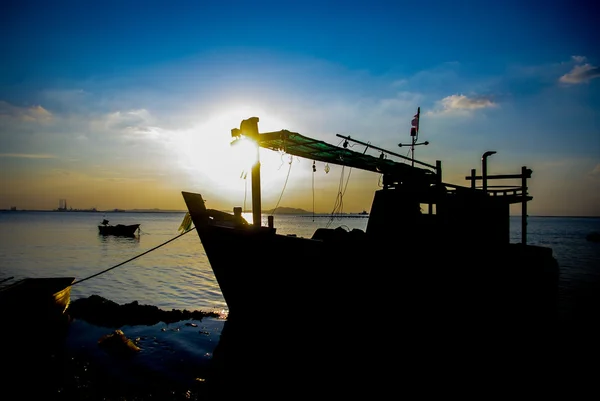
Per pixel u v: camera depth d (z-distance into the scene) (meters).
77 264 36.28
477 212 14.91
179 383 10.98
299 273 11.60
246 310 13.58
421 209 15.09
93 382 10.81
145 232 95.25
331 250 11.14
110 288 25.39
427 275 12.18
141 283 27.38
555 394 10.98
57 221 160.62
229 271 13.38
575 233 119.12
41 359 12.24
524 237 18.12
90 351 13.09
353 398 10.44
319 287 11.32
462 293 12.78
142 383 10.88
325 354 11.47
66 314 16.08
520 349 13.62
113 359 12.50
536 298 14.72
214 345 13.82
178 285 26.80
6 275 29.27
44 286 15.22
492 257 13.86
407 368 11.38
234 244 12.80
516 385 11.44
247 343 13.15
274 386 10.94
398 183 14.42
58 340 14.11
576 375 12.16
